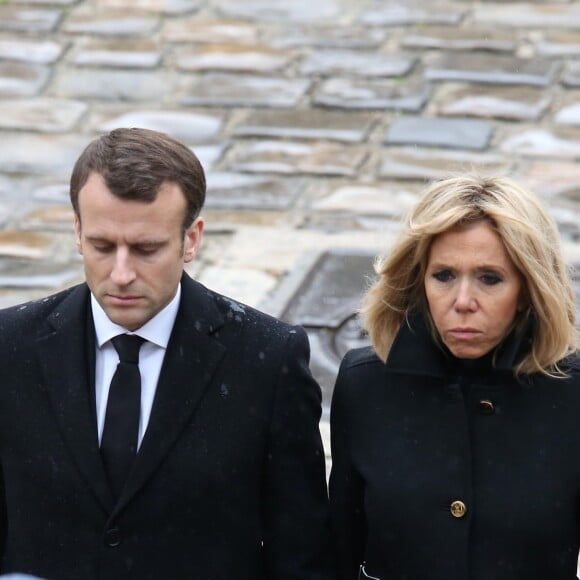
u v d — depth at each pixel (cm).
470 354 1093
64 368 1110
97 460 1091
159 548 1098
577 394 1115
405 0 3775
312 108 3175
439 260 1083
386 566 1129
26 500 1112
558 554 1097
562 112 3127
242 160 2941
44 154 2992
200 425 1108
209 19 3672
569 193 2759
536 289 1073
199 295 1140
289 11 3712
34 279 2466
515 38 3500
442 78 3291
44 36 3562
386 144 3000
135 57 3444
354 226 2633
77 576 1097
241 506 1116
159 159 1042
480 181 1088
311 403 1141
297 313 2219
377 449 1138
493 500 1099
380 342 1151
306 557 1135
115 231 1035
